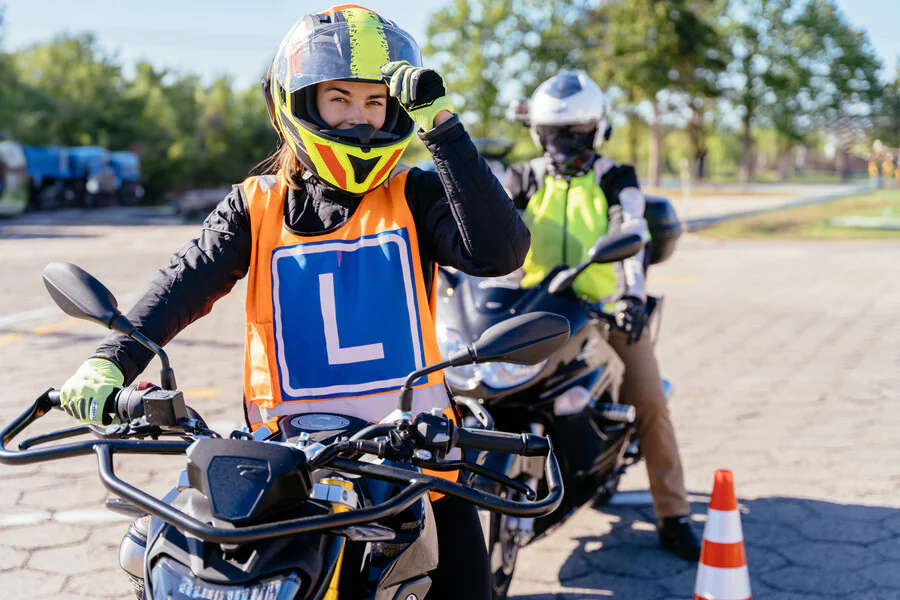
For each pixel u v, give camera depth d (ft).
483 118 170.09
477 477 11.83
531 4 173.06
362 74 7.95
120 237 80.53
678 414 23.80
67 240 76.02
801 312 40.32
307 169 8.45
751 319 38.34
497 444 6.87
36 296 41.86
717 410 24.14
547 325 7.31
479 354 7.14
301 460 6.01
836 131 313.12
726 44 224.74
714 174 402.11
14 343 30.78
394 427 6.68
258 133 185.16
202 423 6.86
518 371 12.82
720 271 56.95
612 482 15.85
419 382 8.12
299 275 8.21
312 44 8.02
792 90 246.27
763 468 19.70
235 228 8.42
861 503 17.75
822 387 26.53
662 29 169.58
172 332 7.91
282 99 8.27
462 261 8.14
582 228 14.73
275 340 8.17
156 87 206.18
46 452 6.32
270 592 5.71
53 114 192.24
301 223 8.43
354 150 7.98
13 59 207.92
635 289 14.20
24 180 122.93
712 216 111.34
